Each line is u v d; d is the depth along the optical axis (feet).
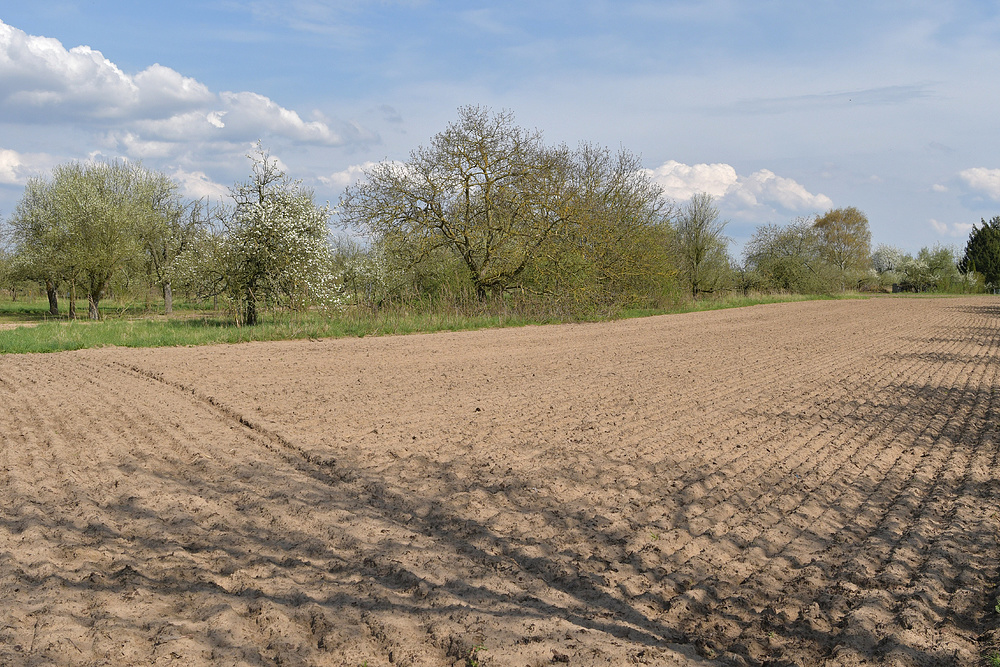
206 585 14.03
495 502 19.75
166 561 15.07
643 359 52.29
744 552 16.99
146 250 122.83
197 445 24.54
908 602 14.25
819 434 28.96
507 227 87.81
